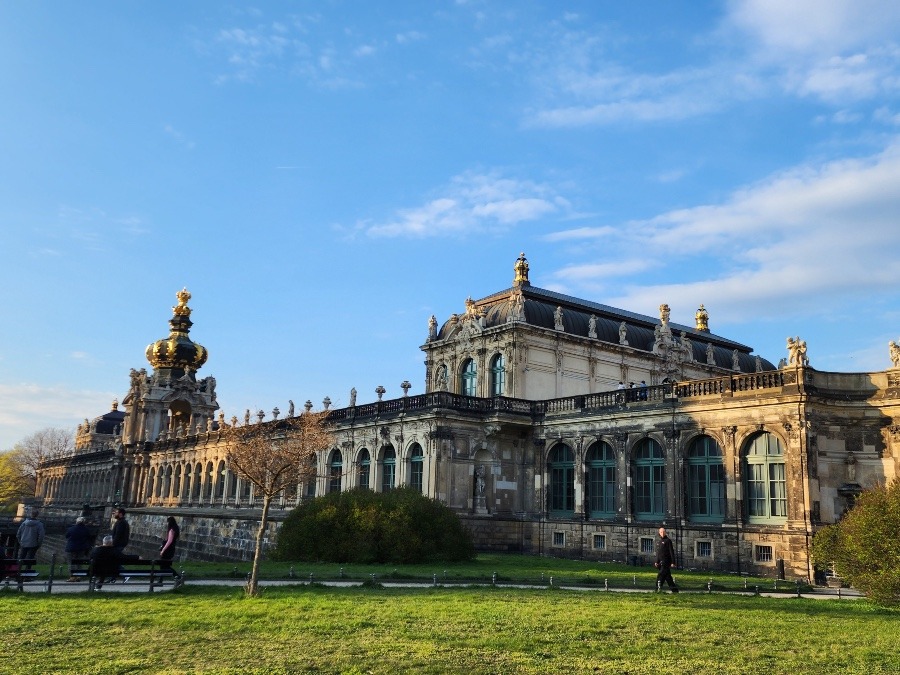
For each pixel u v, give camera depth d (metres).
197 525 65.62
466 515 52.56
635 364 69.81
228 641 15.82
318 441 35.97
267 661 14.05
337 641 15.88
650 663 14.29
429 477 53.09
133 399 116.38
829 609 22.97
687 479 44.50
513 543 54.31
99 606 20.06
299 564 37.09
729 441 42.09
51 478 155.88
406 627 17.53
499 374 63.50
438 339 70.75
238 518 58.25
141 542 77.50
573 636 16.72
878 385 39.41
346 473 62.72
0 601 20.41
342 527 38.97
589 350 66.38
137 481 110.81
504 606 21.25
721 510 42.66
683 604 23.19
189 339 119.19
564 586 28.98
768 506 40.28
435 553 39.75
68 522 105.31
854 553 25.17
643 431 47.22
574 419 52.12
